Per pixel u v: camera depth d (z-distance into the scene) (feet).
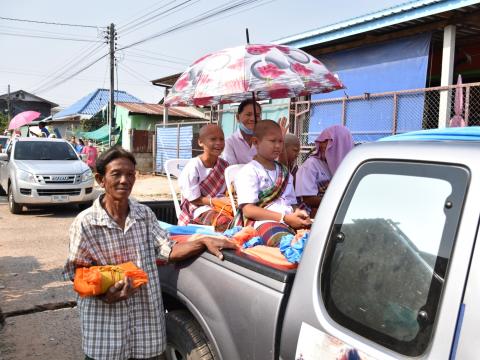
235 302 6.86
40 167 31.99
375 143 5.69
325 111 33.86
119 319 7.34
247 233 8.36
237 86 10.92
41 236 25.38
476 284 4.21
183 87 12.30
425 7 25.12
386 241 5.14
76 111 116.88
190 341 7.80
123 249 7.49
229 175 11.82
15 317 14.26
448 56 26.30
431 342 4.41
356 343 5.05
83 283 6.81
